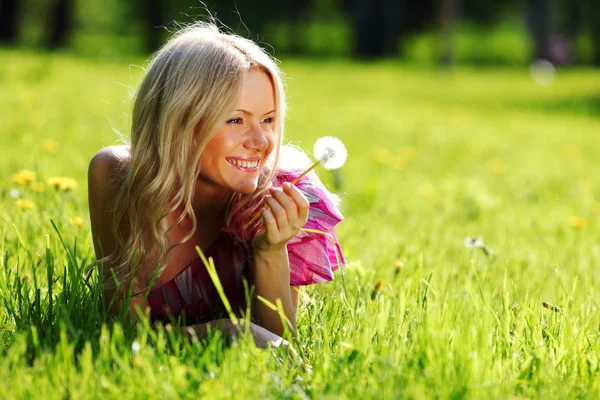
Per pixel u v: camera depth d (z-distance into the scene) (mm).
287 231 3984
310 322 4359
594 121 27047
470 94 36875
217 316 4434
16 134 11680
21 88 20000
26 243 5359
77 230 5789
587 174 13664
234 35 4133
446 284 5305
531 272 6012
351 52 67938
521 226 8352
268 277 4109
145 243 4129
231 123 3938
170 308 4324
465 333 3914
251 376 3434
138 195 4016
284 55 65062
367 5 64812
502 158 15125
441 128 20453
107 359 3461
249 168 3992
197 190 4176
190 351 3654
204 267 4363
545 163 14758
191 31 4168
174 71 3928
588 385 3639
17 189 7168
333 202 4508
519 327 4086
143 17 64250
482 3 81062
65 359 3396
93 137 12258
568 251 7059
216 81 3857
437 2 74812
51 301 4086
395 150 14984
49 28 57125
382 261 5922
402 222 8023
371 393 3291
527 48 71188
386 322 4070
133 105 4156
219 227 4359
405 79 44562
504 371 3645
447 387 3314
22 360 3422
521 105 32188
